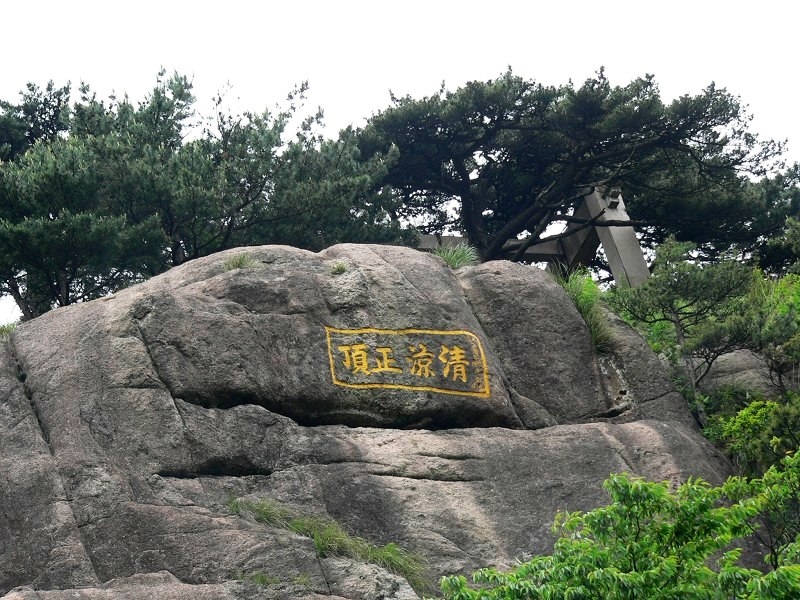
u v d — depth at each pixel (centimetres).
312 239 2078
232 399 1148
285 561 966
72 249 1792
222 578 949
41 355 1160
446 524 1097
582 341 1403
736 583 776
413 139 2534
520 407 1309
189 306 1187
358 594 966
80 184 1836
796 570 739
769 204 2530
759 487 920
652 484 816
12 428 1071
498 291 1423
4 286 1994
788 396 1401
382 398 1223
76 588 926
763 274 2117
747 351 1603
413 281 1340
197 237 2016
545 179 2691
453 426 1251
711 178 2456
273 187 2039
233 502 1060
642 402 1367
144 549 971
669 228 2538
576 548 810
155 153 1966
